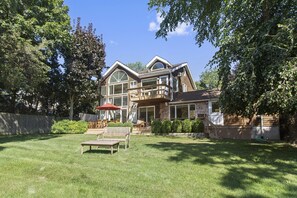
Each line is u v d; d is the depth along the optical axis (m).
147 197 4.50
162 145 11.05
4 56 13.23
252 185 5.20
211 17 11.70
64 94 25.42
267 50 8.48
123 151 9.18
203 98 21.28
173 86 24.22
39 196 4.50
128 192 4.75
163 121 20.16
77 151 9.16
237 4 9.48
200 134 18.27
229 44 9.86
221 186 5.12
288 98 7.65
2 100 23.73
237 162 7.40
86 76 24.12
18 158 7.64
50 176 5.77
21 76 14.27
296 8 8.80
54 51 22.12
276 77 8.15
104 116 27.03
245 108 10.20
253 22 9.80
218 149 9.96
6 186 5.01
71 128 20.64
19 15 15.55
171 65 25.38
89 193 4.67
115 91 26.92
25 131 21.25
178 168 6.53
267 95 8.12
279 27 8.74
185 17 12.33
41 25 19.00
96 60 25.14
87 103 28.84
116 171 6.14
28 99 25.67
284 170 6.43
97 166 6.66
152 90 22.72
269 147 11.33
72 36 23.56
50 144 11.16
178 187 5.04
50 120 24.14
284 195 4.66
